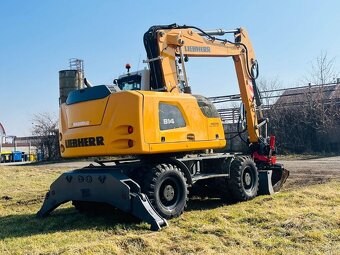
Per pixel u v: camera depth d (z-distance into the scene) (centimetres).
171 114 682
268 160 956
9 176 1616
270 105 2538
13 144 5134
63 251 469
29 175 1656
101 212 746
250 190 831
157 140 646
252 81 996
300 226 539
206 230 548
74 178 674
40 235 568
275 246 468
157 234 541
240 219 607
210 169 803
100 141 655
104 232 574
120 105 640
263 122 998
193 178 724
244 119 975
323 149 2411
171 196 657
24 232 603
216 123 775
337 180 1071
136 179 653
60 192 696
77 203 745
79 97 698
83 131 679
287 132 2484
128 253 465
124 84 800
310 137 2442
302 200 745
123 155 663
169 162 689
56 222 666
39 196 1034
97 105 667
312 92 2533
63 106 743
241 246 476
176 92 775
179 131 688
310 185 1016
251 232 534
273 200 773
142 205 592
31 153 4441
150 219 580
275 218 598
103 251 465
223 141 785
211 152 814
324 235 496
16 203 933
